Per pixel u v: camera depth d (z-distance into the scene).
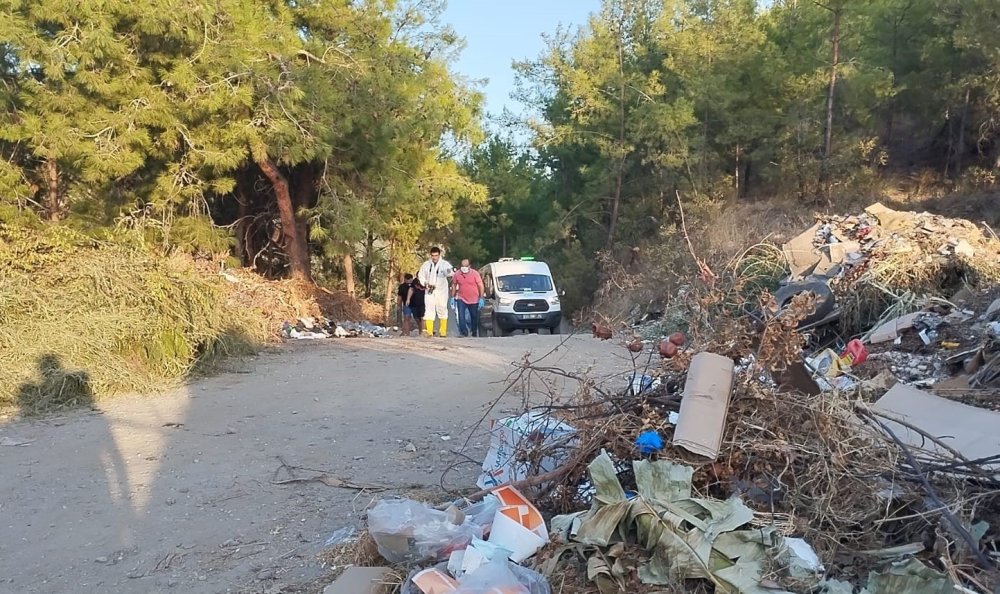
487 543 3.76
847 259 11.86
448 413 7.95
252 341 12.27
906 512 3.73
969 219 20.53
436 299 16.58
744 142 27.42
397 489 5.61
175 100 16.52
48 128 15.23
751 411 4.19
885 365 8.43
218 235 18.39
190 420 7.74
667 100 28.80
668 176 28.28
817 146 24.91
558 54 31.59
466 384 9.48
